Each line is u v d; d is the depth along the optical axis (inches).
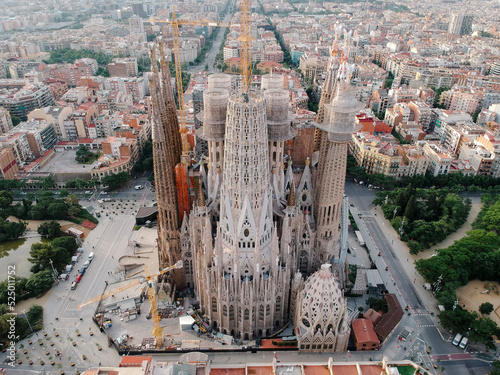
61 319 6205.7
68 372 5369.1
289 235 5644.7
